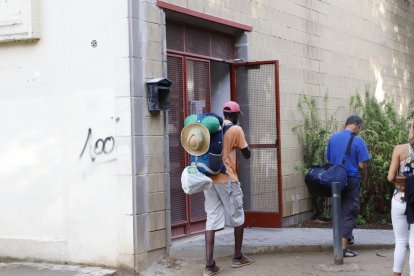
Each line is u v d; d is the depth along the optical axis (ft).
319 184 24.68
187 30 26.96
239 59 29.63
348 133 25.62
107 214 22.75
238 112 23.90
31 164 24.34
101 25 22.86
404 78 51.39
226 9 28.17
